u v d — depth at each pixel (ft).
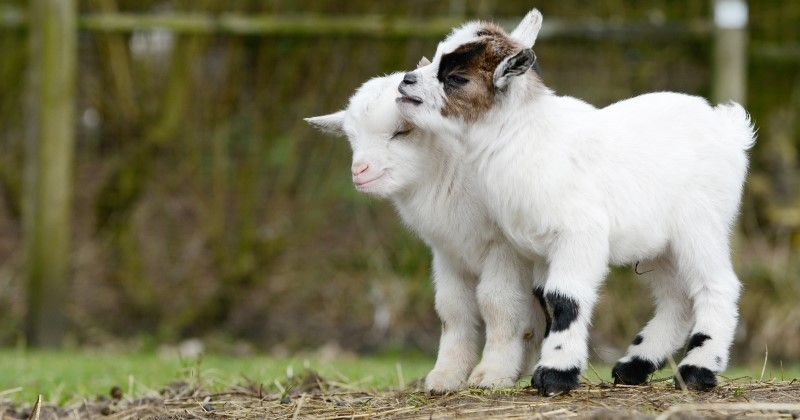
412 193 24.89
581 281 22.24
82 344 46.14
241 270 47.37
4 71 48.44
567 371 21.93
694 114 24.03
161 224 47.52
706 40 46.03
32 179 44.65
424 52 46.19
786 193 50.06
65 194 44.80
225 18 45.98
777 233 49.57
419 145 24.43
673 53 46.37
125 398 26.73
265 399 25.05
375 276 47.37
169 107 47.26
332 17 48.39
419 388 25.95
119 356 41.73
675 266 24.40
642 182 22.99
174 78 47.11
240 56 46.88
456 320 25.55
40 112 44.55
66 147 44.78
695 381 22.65
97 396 27.58
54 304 44.73
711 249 23.53
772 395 21.85
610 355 43.78
